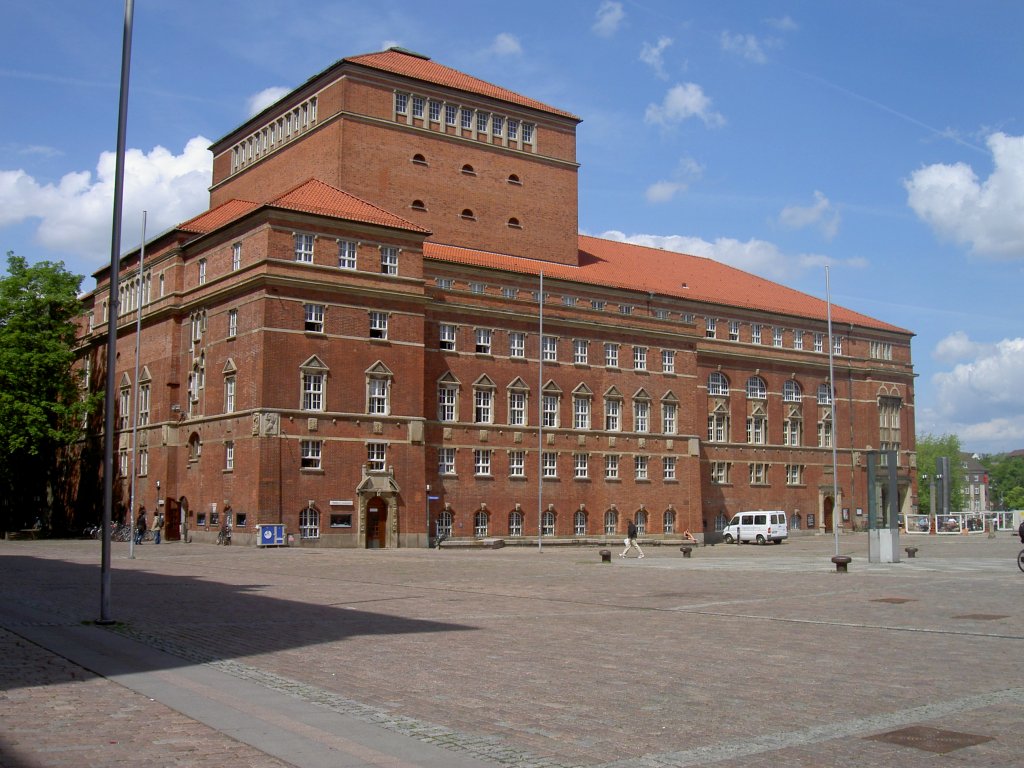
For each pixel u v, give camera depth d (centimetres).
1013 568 4738
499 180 9269
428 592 3394
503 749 1185
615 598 3206
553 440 8769
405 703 1439
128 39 2500
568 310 8988
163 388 7894
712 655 1933
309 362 7050
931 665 1825
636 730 1294
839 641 2150
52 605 2739
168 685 1551
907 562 5319
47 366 8638
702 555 6625
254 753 1148
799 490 11219
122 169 2478
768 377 11112
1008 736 1272
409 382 7519
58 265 9000
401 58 9294
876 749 1205
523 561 5609
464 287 8612
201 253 7750
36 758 1120
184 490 7638
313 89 8750
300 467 6962
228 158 9962
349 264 7331
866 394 11969
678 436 9600
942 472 11644
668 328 9638
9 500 9744
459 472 8138
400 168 8638
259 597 3095
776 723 1339
